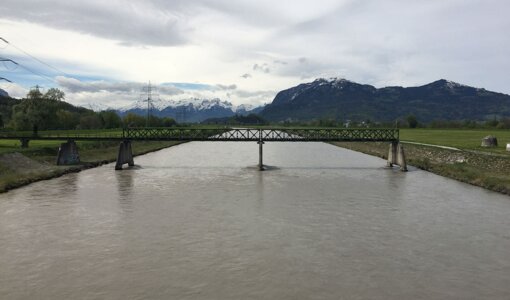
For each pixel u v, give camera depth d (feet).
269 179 161.68
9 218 99.25
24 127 280.92
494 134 368.27
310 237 85.46
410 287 62.75
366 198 124.26
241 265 70.49
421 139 303.89
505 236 86.84
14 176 148.97
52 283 63.62
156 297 59.16
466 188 141.49
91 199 121.08
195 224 94.68
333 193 132.16
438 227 93.20
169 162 223.51
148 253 75.92
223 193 131.34
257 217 101.14
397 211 107.76
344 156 263.29
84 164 196.13
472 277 66.44
